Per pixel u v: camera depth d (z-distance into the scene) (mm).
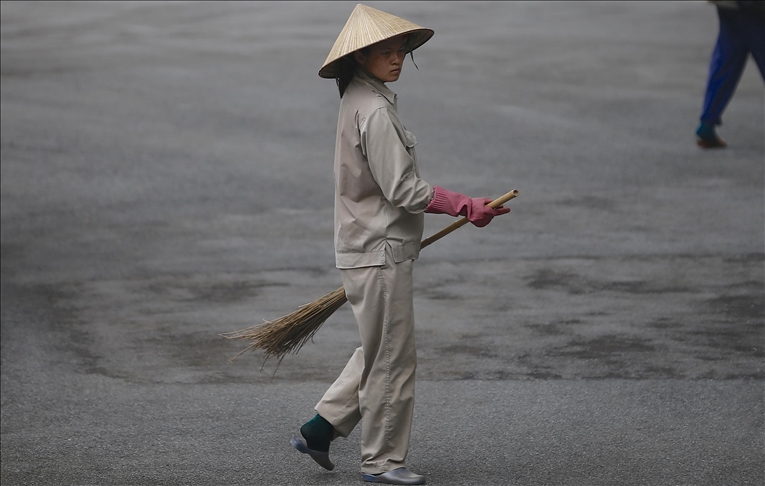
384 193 16188
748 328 24969
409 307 16875
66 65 63812
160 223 36938
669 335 24703
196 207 38594
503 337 25141
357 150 16469
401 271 16734
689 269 29844
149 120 50781
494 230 34688
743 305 26656
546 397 21250
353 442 19703
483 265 31234
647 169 41344
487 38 69562
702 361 22891
